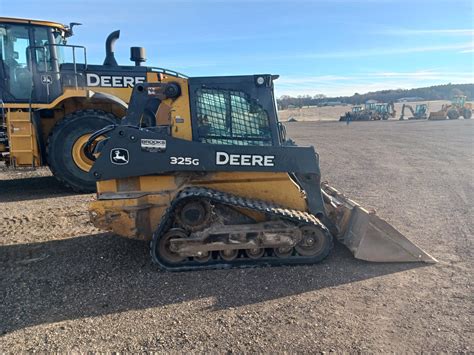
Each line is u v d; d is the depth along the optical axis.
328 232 4.70
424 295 4.06
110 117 8.81
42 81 9.12
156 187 4.84
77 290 4.20
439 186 9.52
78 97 8.83
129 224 4.75
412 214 7.08
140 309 3.81
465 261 4.95
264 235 4.57
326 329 3.46
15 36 8.95
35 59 9.07
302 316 3.67
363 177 10.77
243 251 4.72
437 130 30.95
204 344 3.27
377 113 58.47
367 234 4.84
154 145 4.66
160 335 3.39
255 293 4.09
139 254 5.13
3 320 3.63
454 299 3.98
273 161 4.81
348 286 4.25
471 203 7.86
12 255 5.18
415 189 9.19
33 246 5.50
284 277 4.44
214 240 4.57
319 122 54.50
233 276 4.46
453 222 6.59
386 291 4.15
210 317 3.66
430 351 3.17
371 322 3.58
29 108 8.73
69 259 5.02
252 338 3.34
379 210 7.34
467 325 3.52
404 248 4.86
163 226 4.54
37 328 3.51
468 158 14.47
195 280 4.38
